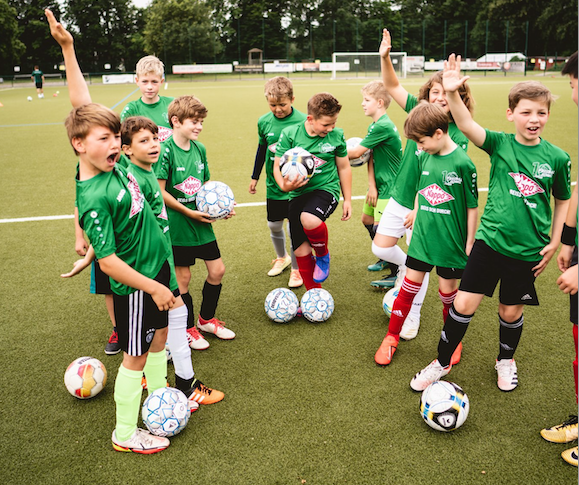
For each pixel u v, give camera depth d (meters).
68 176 8.40
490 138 2.77
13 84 39.78
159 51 48.38
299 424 2.75
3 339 3.66
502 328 2.96
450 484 2.34
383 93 4.03
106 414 2.89
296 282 4.47
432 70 44.03
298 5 56.56
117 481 2.40
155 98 4.29
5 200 7.08
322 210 3.64
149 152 2.64
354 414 2.82
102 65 50.28
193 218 3.36
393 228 3.66
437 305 4.13
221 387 3.08
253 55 50.47
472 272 2.81
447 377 3.16
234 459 2.52
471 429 2.70
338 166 3.87
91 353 3.51
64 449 2.61
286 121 4.23
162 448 2.58
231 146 10.59
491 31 48.31
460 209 3.02
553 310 3.94
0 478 2.42
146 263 2.48
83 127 2.18
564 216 2.75
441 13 53.59
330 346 3.52
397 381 3.12
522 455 2.52
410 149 3.52
